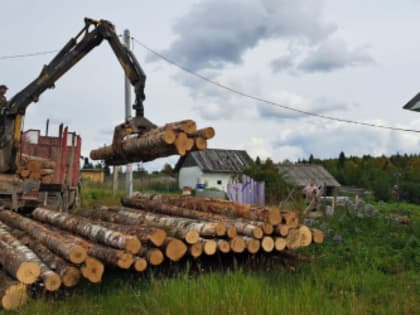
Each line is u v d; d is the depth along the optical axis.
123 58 9.35
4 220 10.03
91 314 5.55
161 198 11.03
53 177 13.38
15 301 5.64
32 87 10.36
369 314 5.80
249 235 7.45
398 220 13.20
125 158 9.11
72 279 6.00
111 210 10.64
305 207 16.22
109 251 6.59
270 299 5.34
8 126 10.71
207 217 8.70
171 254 6.77
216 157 49.00
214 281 6.04
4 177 10.85
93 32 9.75
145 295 5.93
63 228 8.67
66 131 13.81
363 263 8.27
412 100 13.49
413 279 7.48
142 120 8.63
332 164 85.75
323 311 5.33
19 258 6.02
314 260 8.13
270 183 23.08
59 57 10.27
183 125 7.39
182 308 5.20
